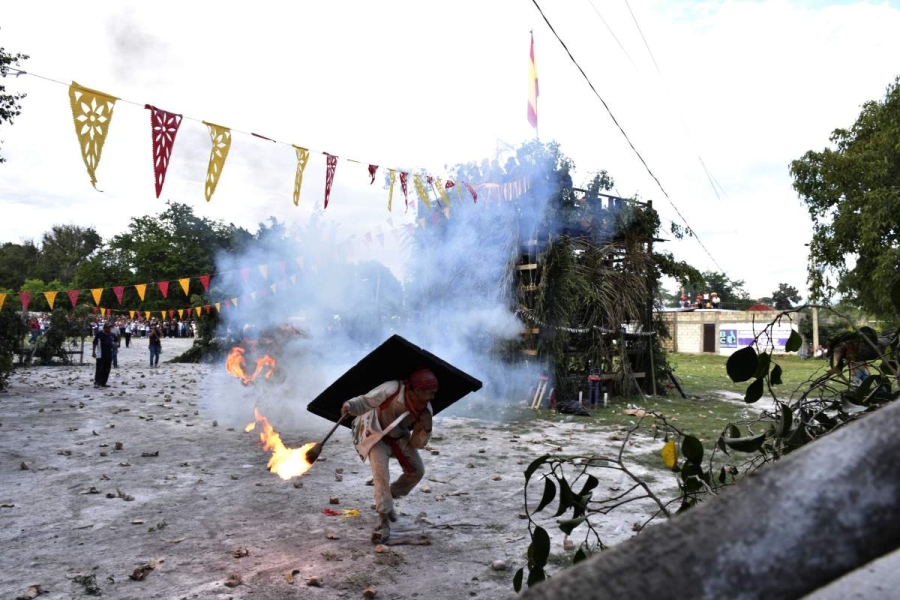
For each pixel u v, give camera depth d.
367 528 5.04
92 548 4.55
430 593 3.87
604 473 6.96
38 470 6.89
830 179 13.55
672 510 5.51
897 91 13.34
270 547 4.60
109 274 50.91
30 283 51.41
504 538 4.87
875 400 2.43
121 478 6.58
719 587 0.45
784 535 0.46
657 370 15.64
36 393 13.86
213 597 3.75
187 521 5.19
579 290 13.17
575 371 13.81
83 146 3.87
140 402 12.59
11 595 3.73
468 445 8.62
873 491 0.46
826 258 14.02
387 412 4.79
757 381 2.24
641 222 14.97
